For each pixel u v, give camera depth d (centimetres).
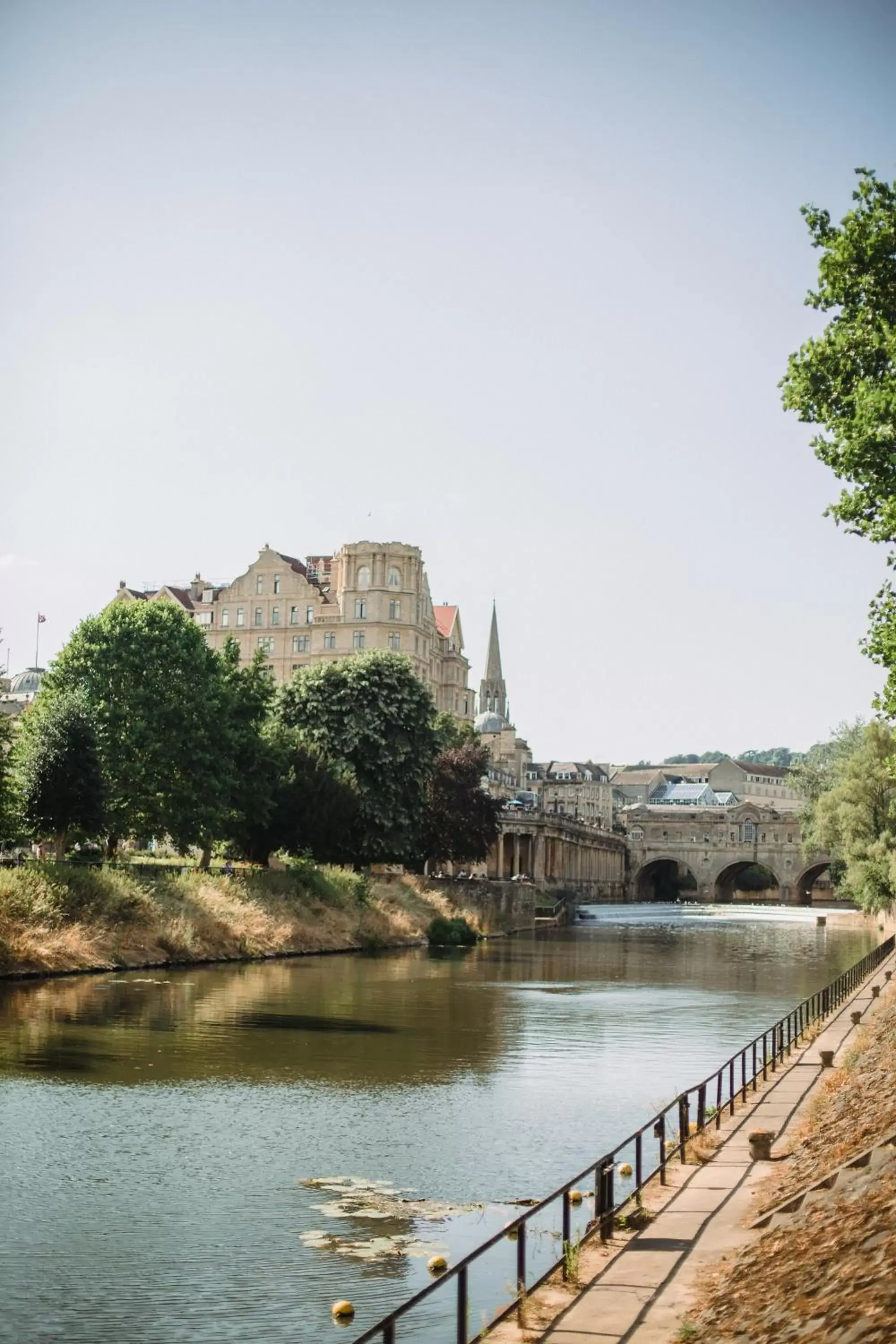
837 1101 3003
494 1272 2220
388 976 7100
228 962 7406
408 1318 2014
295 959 7938
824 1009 4909
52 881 6650
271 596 18100
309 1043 4528
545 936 12200
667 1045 4700
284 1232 2445
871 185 3947
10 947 5934
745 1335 1522
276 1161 2962
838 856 12225
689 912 18712
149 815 8562
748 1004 6119
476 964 8306
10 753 7431
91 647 8556
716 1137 2888
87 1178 2778
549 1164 2966
